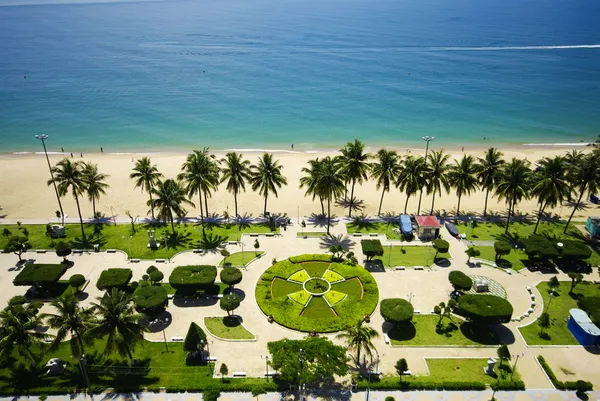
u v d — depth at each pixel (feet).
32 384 196.44
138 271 277.23
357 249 304.50
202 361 209.05
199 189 319.88
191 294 254.06
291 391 193.06
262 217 353.92
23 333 196.65
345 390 193.47
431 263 287.89
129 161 480.23
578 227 338.54
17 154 502.79
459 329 231.09
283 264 281.54
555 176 306.55
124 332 195.31
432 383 193.88
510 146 539.29
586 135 576.20
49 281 249.34
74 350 193.88
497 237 322.75
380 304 233.76
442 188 406.82
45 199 384.88
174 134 570.46
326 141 552.41
